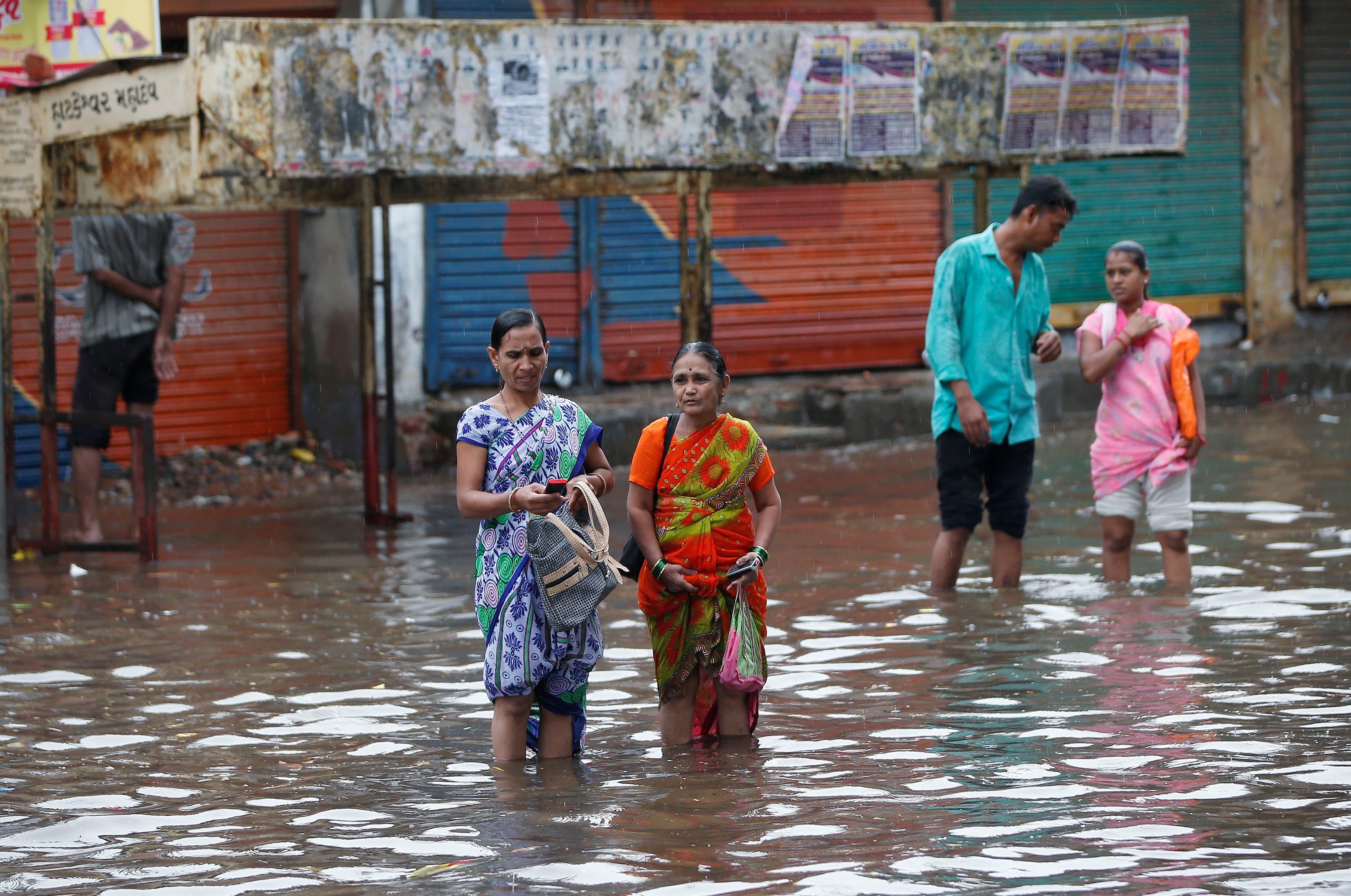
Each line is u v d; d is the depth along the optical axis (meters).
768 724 6.72
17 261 15.37
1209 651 7.66
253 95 11.02
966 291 9.48
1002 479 9.62
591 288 17.69
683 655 6.44
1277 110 21.12
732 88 12.55
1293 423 17.42
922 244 19.20
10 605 9.93
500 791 5.82
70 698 7.54
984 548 11.22
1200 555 10.33
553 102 12.07
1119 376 9.54
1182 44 13.44
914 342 19.27
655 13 17.92
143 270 12.62
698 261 13.09
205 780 6.11
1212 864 4.70
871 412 17.80
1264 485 13.22
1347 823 5.07
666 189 13.41
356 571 11.02
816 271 18.75
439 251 17.09
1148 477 9.43
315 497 14.83
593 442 6.54
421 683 7.73
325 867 4.96
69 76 11.59
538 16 17.45
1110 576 9.74
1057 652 7.79
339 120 11.36
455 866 4.91
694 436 6.52
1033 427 9.61
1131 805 5.33
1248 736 6.15
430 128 11.68
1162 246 20.77
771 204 18.48
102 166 11.95
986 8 19.50
